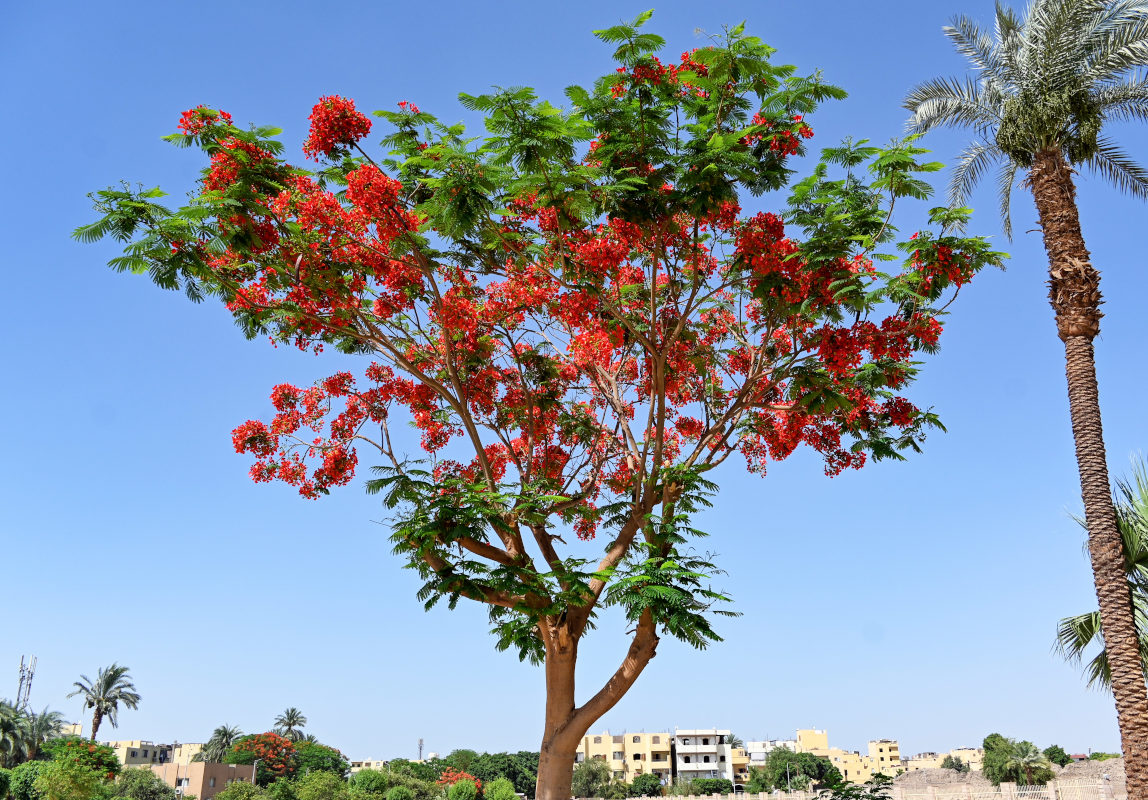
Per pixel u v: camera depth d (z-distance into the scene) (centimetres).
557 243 1191
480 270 1362
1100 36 1458
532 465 1446
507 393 1470
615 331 1275
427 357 1428
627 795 8281
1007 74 1558
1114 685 1326
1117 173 1580
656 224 1152
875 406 1409
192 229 1063
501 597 1141
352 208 1144
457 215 1034
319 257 1150
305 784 6075
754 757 11769
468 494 1108
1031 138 1507
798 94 1098
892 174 1098
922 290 1159
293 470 1423
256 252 1130
